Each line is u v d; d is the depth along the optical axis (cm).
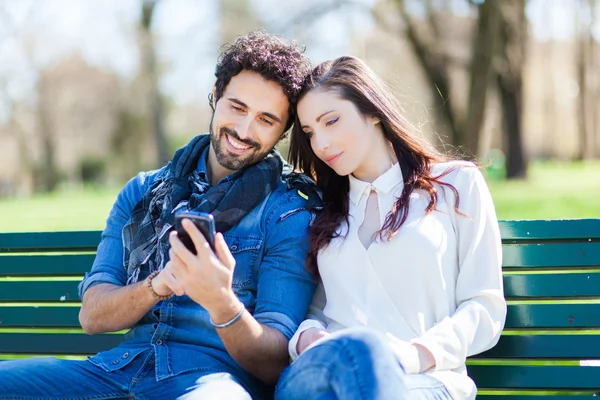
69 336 304
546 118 3350
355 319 249
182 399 220
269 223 267
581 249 270
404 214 252
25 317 307
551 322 268
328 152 263
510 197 1154
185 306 259
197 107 2975
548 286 271
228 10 2116
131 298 244
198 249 220
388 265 250
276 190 275
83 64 2977
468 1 1552
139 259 265
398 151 265
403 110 273
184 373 241
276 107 268
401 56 2209
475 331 241
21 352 307
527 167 1855
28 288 308
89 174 3259
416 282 247
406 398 203
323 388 209
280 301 254
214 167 284
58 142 3172
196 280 222
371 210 264
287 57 269
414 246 248
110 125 3198
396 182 263
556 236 272
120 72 3041
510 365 267
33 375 241
